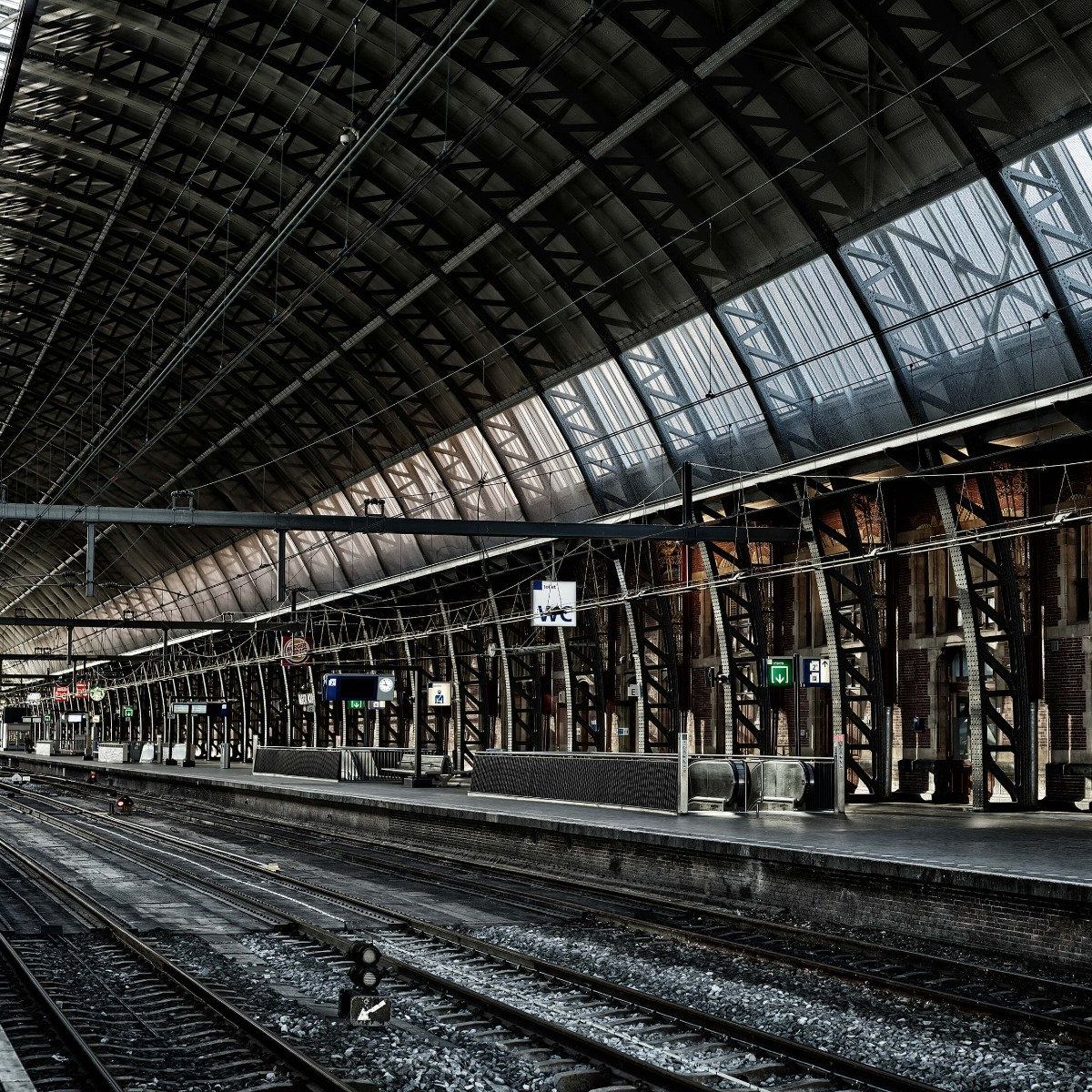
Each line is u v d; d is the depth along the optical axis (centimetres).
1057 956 1523
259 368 4947
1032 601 2748
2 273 4584
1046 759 2723
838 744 2838
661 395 3538
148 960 1614
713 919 1931
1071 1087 1064
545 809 3038
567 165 3116
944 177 2509
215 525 2875
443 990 1438
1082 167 2300
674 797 2767
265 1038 1182
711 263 3112
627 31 2620
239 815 4731
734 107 2720
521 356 3897
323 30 3002
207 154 3631
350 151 2294
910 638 3103
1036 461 2723
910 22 2352
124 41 3141
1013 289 2522
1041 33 2223
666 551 3984
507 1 2722
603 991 1421
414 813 3312
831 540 3328
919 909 1739
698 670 3847
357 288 4075
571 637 4425
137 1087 1046
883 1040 1220
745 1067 1116
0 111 3005
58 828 4022
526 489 4309
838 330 2925
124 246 4344
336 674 4666
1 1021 1274
